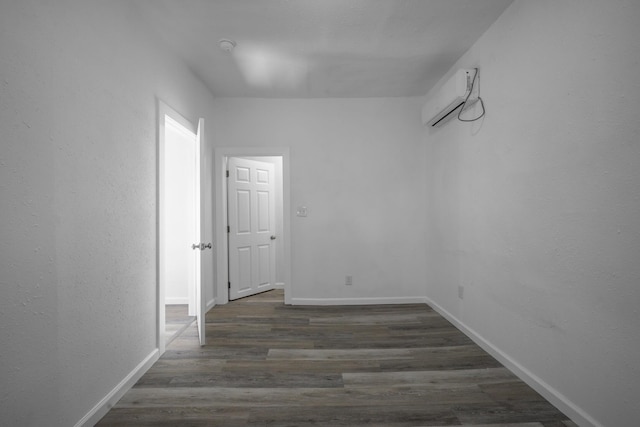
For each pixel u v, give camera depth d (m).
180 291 3.77
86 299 1.52
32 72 1.22
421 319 3.08
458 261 2.81
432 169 3.39
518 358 1.98
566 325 1.59
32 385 1.22
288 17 2.16
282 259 4.52
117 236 1.78
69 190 1.41
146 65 2.12
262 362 2.19
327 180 3.64
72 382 1.43
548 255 1.70
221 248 3.66
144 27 2.10
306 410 1.66
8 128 1.12
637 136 1.23
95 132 1.59
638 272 1.24
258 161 4.25
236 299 3.88
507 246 2.07
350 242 3.65
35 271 1.23
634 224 1.25
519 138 1.94
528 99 1.85
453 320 2.92
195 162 3.11
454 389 1.84
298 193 3.65
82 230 1.50
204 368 2.10
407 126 3.65
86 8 1.52
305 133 3.65
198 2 1.98
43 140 1.27
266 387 1.88
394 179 3.65
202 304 2.48
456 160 2.82
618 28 1.30
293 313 3.31
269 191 4.39
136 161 1.98
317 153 3.64
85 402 1.51
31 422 1.22
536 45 1.78
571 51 1.54
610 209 1.35
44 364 1.28
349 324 2.96
